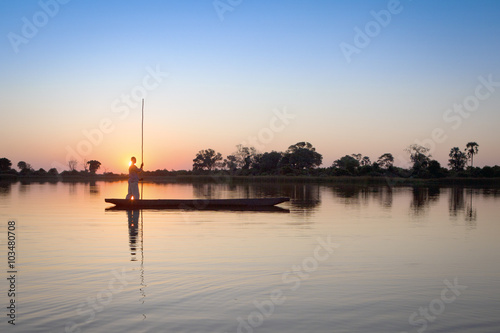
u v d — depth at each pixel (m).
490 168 71.31
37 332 5.43
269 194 34.34
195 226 14.67
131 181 21.25
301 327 5.67
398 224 15.57
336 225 15.19
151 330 5.51
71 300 6.60
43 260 9.19
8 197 28.47
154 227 14.36
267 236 12.60
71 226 14.42
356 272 8.40
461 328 5.71
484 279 7.99
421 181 62.88
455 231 13.88
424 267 8.86
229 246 10.95
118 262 9.03
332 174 77.19
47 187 46.34
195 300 6.64
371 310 6.30
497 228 14.59
